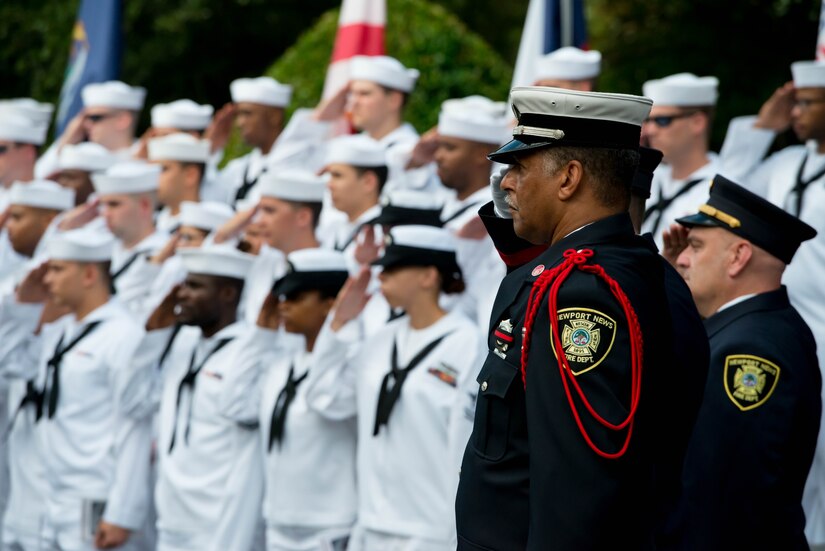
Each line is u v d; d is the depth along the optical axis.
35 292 12.21
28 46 27.12
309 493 9.93
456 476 8.88
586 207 5.13
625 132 5.13
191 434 10.70
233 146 19.05
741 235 7.25
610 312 4.86
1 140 16.31
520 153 5.19
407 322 9.55
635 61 22.50
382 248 11.30
